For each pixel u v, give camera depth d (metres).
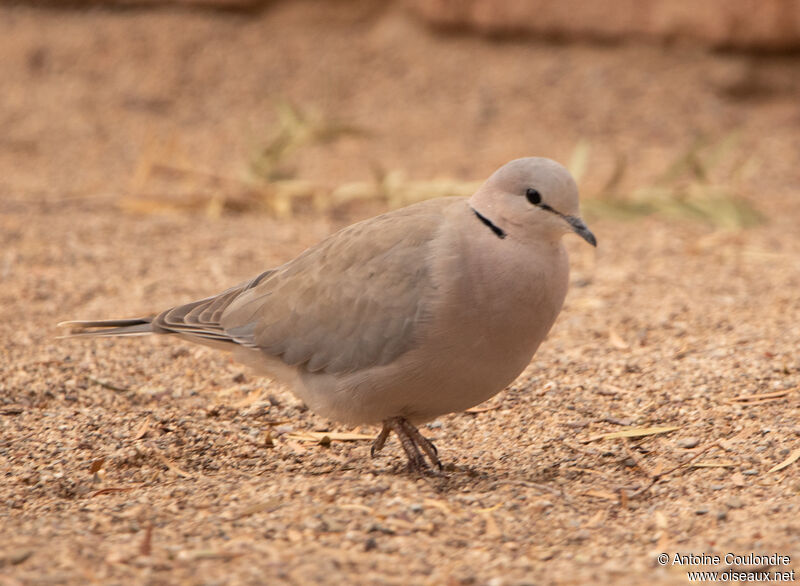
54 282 13.09
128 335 9.30
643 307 12.34
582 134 20.50
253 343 8.66
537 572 6.41
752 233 15.61
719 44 22.05
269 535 6.84
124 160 19.11
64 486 8.09
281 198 16.98
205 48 23.55
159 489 7.89
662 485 7.95
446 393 8.05
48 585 6.02
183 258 14.19
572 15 22.97
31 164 18.75
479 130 20.67
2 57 23.31
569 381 10.09
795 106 21.42
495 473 8.35
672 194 16.91
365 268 8.11
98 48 23.55
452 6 23.47
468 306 7.70
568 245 15.36
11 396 9.83
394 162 19.05
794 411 8.91
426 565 6.47
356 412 8.28
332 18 24.38
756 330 11.17
